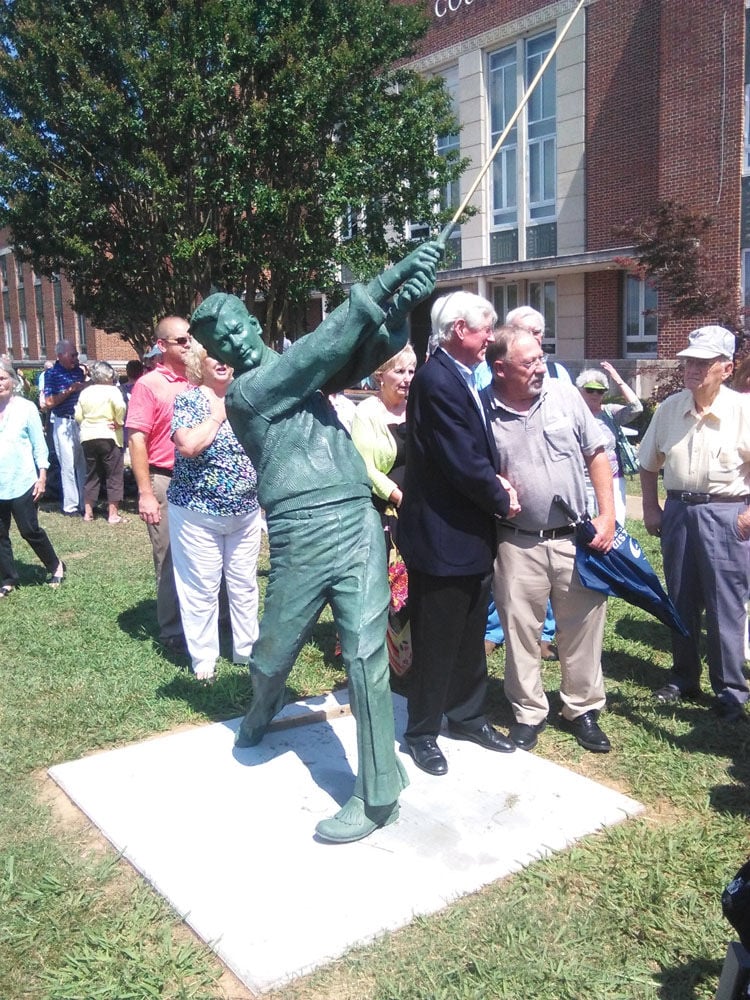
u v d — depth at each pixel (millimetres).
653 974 2807
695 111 16828
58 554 8750
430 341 4137
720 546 4582
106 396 10359
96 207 11289
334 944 2891
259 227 11297
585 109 19484
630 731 4539
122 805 3746
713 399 4633
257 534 5168
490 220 22047
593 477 4195
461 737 4371
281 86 10844
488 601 4156
